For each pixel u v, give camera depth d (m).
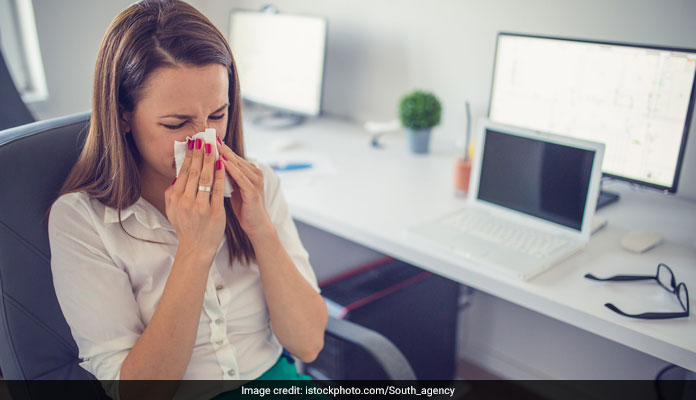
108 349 0.87
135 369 0.86
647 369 1.67
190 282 0.88
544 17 1.68
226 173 0.94
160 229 0.94
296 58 2.10
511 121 1.67
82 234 0.88
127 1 2.10
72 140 0.95
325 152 1.91
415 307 1.71
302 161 1.81
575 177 1.30
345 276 1.72
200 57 0.84
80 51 2.14
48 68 2.14
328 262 2.12
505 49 1.62
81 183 0.91
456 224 1.40
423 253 1.30
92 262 0.88
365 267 1.79
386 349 1.04
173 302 0.87
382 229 1.38
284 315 1.01
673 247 1.31
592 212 1.28
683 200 1.58
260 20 2.20
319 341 1.06
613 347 1.72
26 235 0.88
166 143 0.88
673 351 0.98
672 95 1.34
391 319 1.64
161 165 0.91
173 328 0.86
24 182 0.88
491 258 1.24
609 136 1.48
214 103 0.88
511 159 1.40
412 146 1.89
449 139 2.01
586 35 1.62
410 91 2.06
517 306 1.91
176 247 0.95
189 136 0.88
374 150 1.94
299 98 2.13
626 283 1.17
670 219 1.46
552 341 1.86
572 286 1.16
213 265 0.98
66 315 0.88
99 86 0.86
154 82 0.83
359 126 2.21
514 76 1.62
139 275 0.93
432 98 1.84
